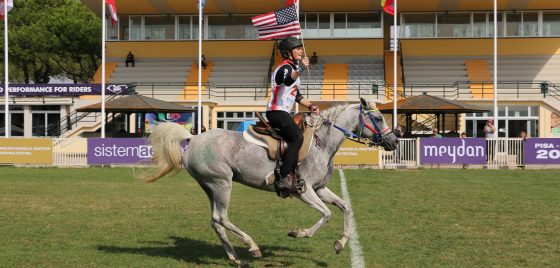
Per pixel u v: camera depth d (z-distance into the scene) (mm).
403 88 42156
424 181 20422
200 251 9320
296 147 8242
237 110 41094
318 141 8609
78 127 39688
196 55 49312
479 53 47156
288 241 9984
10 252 9094
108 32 50125
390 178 21641
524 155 26906
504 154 27000
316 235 10484
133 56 48844
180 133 8672
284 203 14742
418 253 8977
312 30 48469
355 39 48094
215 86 43969
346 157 27141
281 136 8398
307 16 48500
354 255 8867
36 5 61188
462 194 16547
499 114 39406
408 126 34344
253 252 8359
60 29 57719
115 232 10883
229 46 49031
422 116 41062
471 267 8133
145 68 48438
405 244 9641
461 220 11992
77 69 68188
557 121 38375
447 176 22562
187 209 13812
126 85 40906
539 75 44844
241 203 14734
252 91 44000
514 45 46906
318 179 8555
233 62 48438
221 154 8398
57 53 60375
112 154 27922
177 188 18609
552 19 46750
